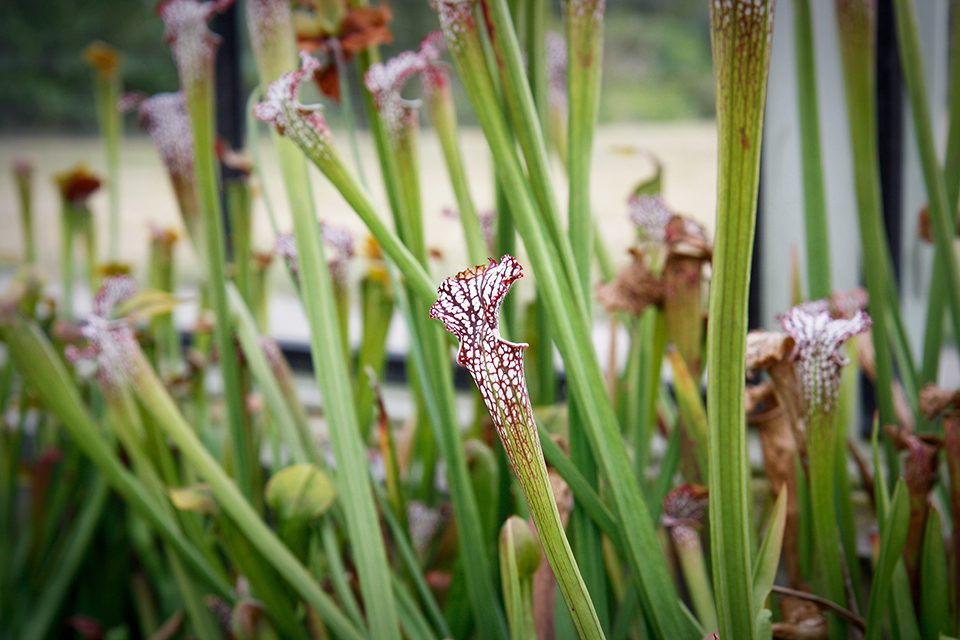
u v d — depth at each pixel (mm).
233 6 2291
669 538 1163
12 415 2225
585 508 939
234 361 1152
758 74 689
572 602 736
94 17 3695
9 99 3756
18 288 1510
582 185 962
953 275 1105
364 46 1059
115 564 1658
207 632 1216
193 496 1062
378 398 1106
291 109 883
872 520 1514
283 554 1052
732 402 747
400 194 1033
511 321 1087
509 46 898
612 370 1248
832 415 897
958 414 991
